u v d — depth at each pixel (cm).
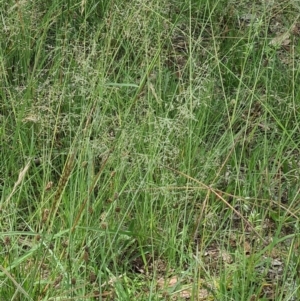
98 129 366
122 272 336
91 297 298
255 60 470
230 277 320
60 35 453
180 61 477
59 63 421
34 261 315
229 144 394
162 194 356
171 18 498
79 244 329
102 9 488
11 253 315
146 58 397
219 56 479
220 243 356
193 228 354
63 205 357
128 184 362
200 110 418
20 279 300
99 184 366
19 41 450
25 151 395
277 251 346
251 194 385
